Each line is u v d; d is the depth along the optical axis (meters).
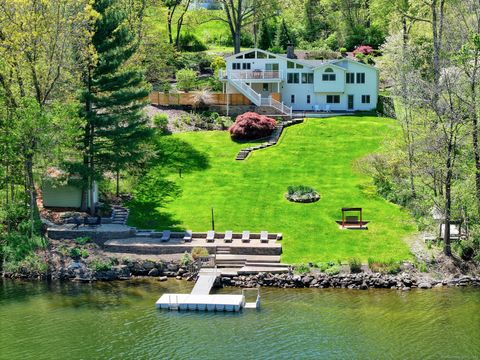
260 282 56.41
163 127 84.12
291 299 53.28
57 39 62.38
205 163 76.75
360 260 58.38
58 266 58.44
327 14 132.12
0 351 44.66
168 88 94.25
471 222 60.94
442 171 60.06
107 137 65.81
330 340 45.72
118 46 66.88
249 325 48.16
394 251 59.88
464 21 64.31
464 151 60.56
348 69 94.25
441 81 62.03
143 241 61.59
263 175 73.94
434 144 59.59
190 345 45.16
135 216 66.38
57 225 63.84
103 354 44.09
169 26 118.56
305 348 44.59
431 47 84.56
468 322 48.34
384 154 71.31
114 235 62.16
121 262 59.16
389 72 82.69
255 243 61.28
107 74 66.62
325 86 94.44
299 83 95.31
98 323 48.69
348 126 85.56
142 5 90.94
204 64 112.62
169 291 54.94
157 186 72.19
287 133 83.94
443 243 59.50
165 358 43.47
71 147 64.69
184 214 66.69
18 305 52.16
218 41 131.75
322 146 80.12
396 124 80.94
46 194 67.19
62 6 62.12
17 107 61.56
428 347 44.66
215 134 84.25
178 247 60.34
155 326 48.12
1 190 66.56
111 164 66.19
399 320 48.91
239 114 90.75
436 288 55.41
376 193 69.81
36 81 62.16
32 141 60.75
